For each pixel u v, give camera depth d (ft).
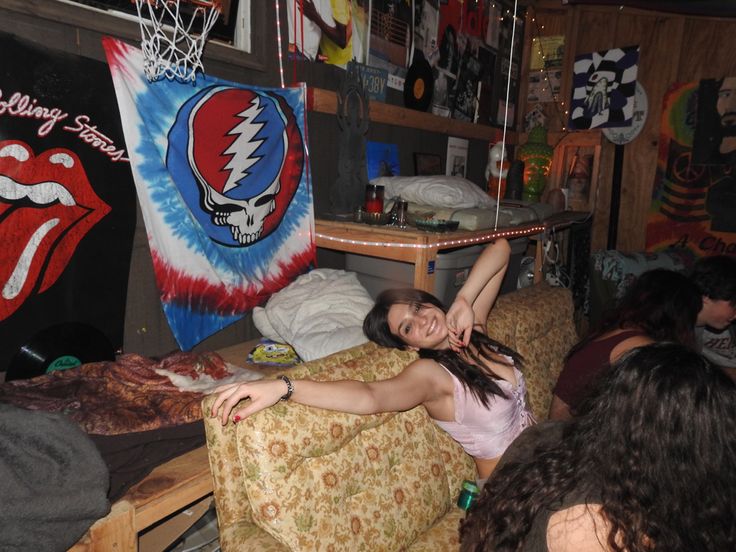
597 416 3.03
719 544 2.67
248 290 7.22
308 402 4.43
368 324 5.99
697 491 2.67
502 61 13.60
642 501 2.71
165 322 6.61
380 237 7.38
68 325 5.49
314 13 8.16
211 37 6.66
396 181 8.93
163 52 5.89
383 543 4.82
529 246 12.70
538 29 14.19
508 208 9.50
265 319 7.18
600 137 13.57
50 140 5.15
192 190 6.34
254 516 4.33
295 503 4.29
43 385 4.96
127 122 5.61
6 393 4.73
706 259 7.11
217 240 6.71
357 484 4.81
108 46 5.39
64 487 3.59
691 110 12.78
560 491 2.97
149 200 5.89
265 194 7.28
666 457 2.70
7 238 4.96
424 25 10.69
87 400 4.85
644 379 2.81
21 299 5.14
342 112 8.02
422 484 5.35
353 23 8.93
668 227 13.33
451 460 5.91
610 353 5.82
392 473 5.19
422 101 10.58
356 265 8.25
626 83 13.10
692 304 5.89
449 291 7.83
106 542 3.93
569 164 14.08
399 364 5.61
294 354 6.97
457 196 8.56
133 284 6.19
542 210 10.41
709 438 2.67
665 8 11.73
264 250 7.39
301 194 7.87
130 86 5.62
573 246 12.89
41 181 5.12
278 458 4.24
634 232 13.69
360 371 5.24
